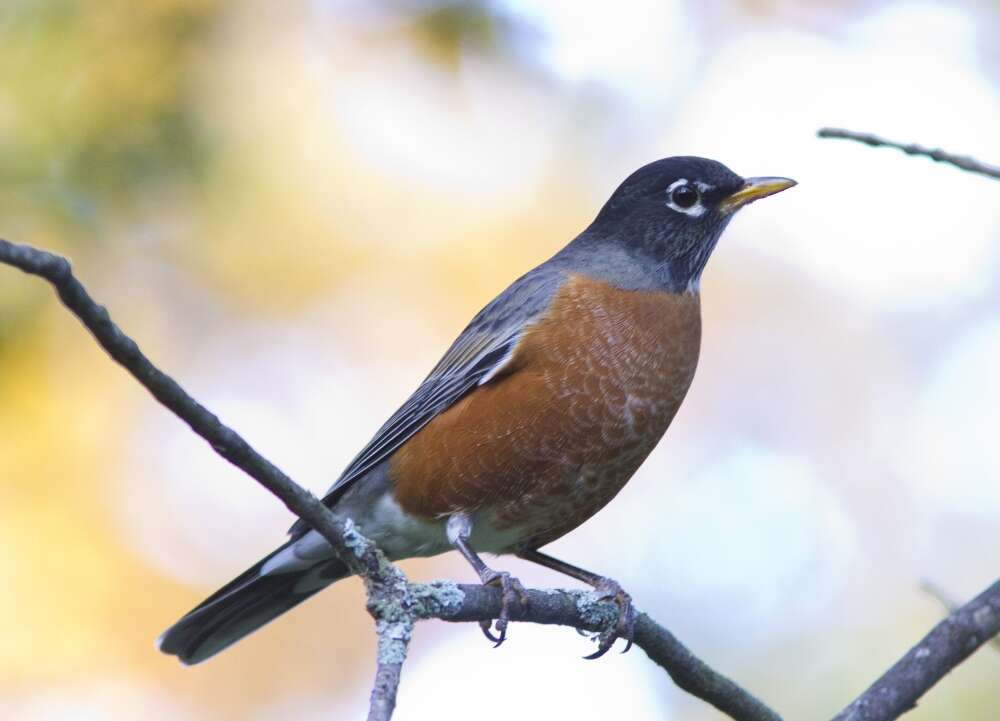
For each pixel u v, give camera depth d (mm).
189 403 5418
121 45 11102
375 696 5805
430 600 6559
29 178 10594
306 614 13719
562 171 14508
